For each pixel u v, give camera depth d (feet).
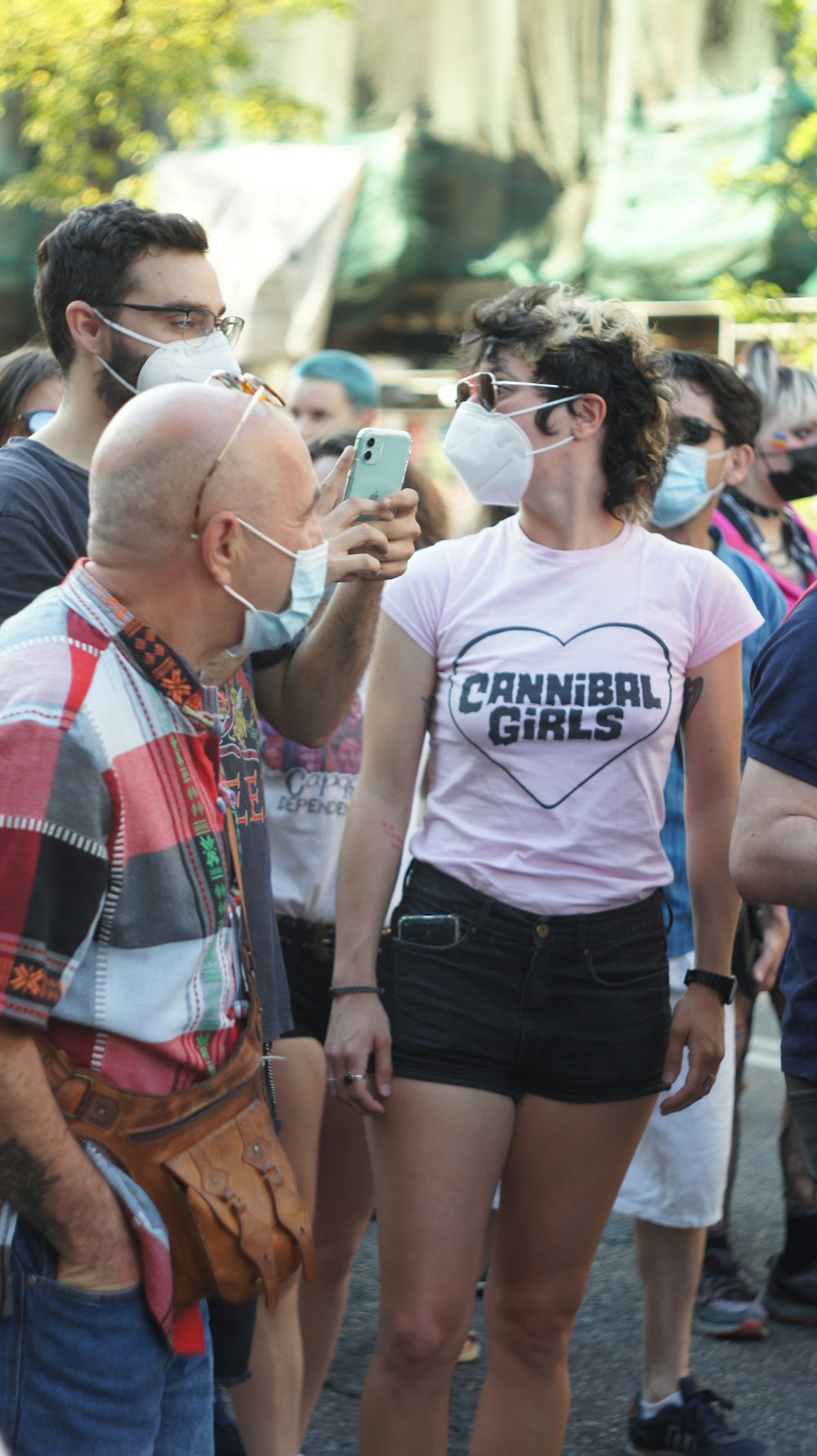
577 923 7.80
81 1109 5.36
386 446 6.76
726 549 11.77
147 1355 5.56
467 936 7.84
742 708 8.45
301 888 9.64
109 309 7.55
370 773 8.32
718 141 33.81
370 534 6.40
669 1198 9.69
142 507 5.36
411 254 35.04
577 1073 7.82
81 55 34.04
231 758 7.68
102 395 7.68
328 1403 10.60
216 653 5.72
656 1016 8.04
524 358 7.97
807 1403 10.69
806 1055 7.59
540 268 36.11
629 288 34.60
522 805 7.88
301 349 34.32
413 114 38.09
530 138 37.04
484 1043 7.77
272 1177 5.75
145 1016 5.42
